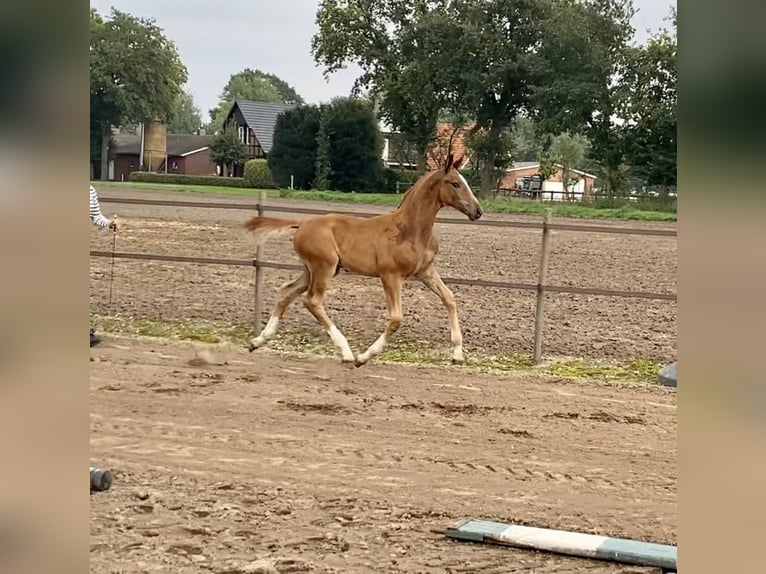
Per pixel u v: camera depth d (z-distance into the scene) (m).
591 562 3.59
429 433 5.55
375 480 4.62
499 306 10.22
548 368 7.59
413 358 7.86
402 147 39.72
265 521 3.95
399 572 3.41
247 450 5.06
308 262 7.45
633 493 4.52
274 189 37.12
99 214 8.22
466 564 3.53
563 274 12.37
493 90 37.25
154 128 52.16
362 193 35.09
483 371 7.41
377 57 41.00
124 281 11.09
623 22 36.22
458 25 37.19
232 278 11.62
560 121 36.19
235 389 6.51
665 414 6.16
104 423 5.50
